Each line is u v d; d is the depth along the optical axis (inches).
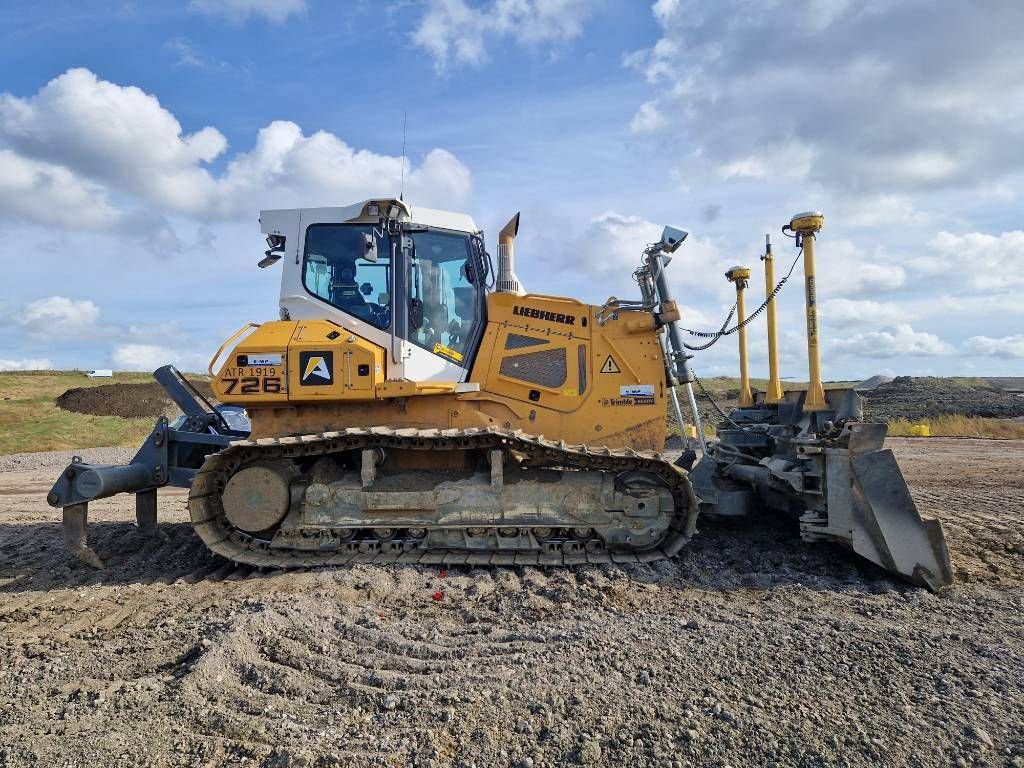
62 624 197.8
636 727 126.0
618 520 244.5
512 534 247.1
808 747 118.1
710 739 121.4
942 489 402.0
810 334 260.7
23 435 1011.3
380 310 257.9
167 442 277.1
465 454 256.4
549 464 255.6
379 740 123.5
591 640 168.4
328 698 143.0
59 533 314.5
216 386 245.9
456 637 175.9
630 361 264.1
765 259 327.0
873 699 135.6
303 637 174.9
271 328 252.2
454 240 269.3
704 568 236.5
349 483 247.9
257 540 249.9
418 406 258.5
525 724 128.0
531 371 263.6
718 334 283.3
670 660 155.6
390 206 253.6
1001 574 227.9
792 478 236.2
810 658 155.9
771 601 201.6
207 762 119.0
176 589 223.3
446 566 240.1
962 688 140.0
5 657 173.3
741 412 325.7
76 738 126.8
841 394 257.8
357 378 242.8
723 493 276.2
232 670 155.9
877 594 206.7
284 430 253.9
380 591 214.7
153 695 143.7
